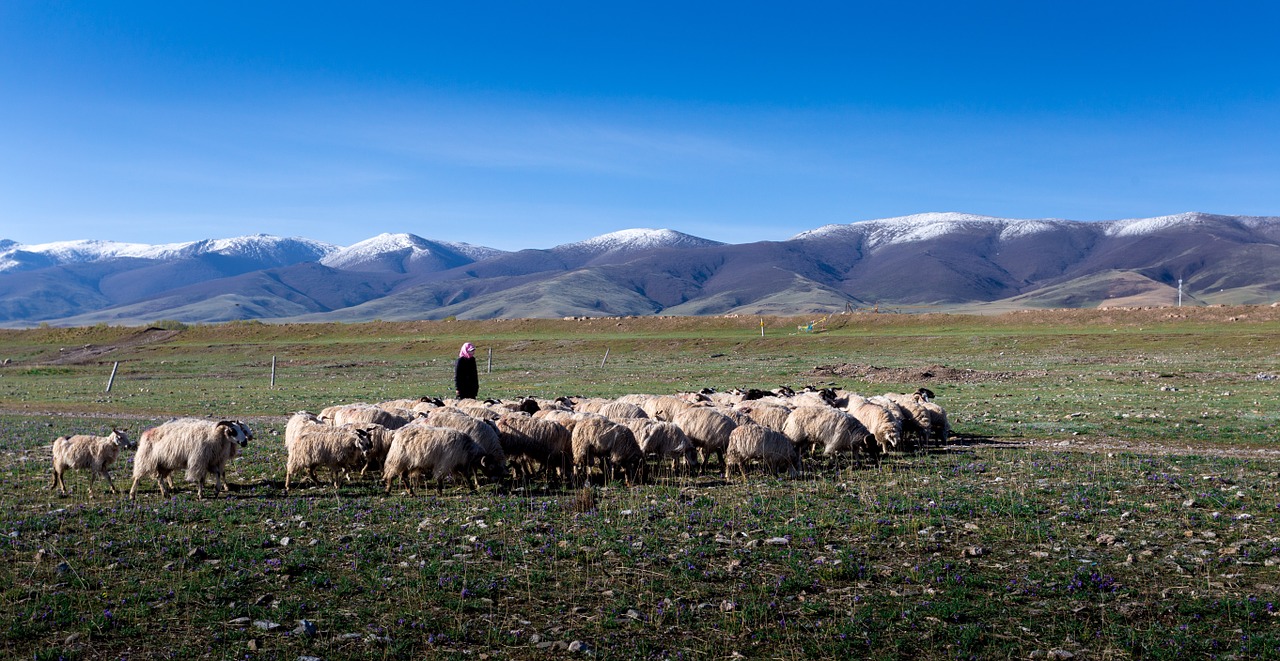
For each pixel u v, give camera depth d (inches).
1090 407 1344.7
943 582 452.8
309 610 416.8
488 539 538.3
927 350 2824.8
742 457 780.6
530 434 776.9
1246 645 367.9
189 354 3287.4
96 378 2456.9
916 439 1013.2
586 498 637.9
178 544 523.8
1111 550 507.8
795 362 2546.8
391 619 406.0
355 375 2498.8
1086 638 380.5
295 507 638.5
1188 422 1141.7
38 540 533.6
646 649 374.3
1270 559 481.4
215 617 405.1
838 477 765.3
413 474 717.9
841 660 362.9
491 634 388.2
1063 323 3366.1
